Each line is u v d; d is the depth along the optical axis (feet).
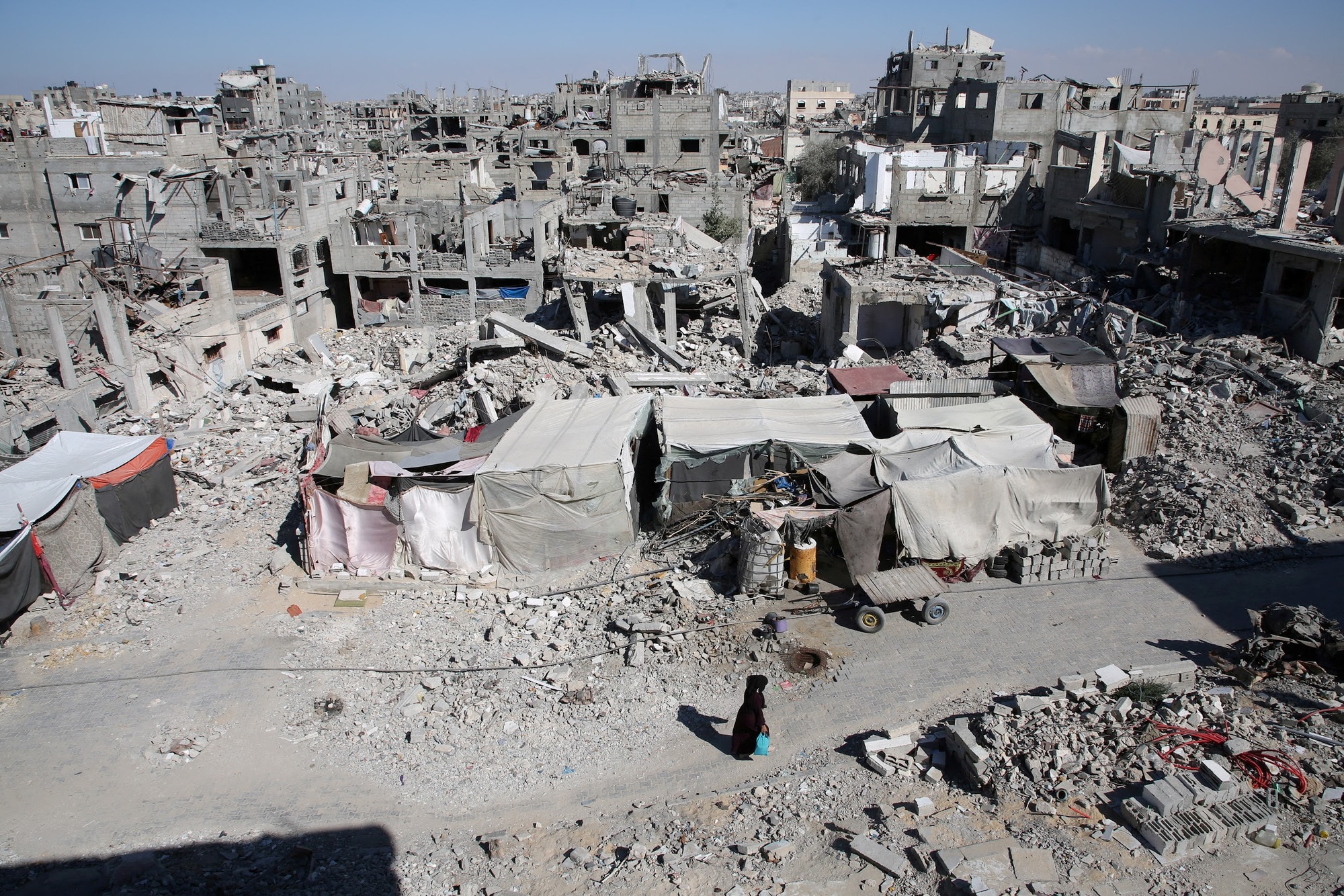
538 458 69.56
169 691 57.00
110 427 101.71
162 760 51.16
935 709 51.21
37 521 66.39
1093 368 81.25
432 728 52.75
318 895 40.73
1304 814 40.47
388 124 417.49
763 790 45.98
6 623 63.77
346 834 45.34
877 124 262.26
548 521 68.54
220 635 63.00
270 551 74.43
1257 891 36.70
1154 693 48.37
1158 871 37.93
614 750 50.24
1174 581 63.21
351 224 154.30
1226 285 106.22
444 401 97.30
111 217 152.97
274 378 122.62
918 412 76.74
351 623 63.87
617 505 69.36
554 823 45.16
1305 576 62.39
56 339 96.43
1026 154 177.27
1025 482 64.85
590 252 138.41
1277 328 93.20
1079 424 82.23
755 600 62.39
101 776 50.08
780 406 80.94
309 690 56.85
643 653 57.62
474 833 44.96
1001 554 65.36
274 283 159.74
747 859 40.88
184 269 124.77
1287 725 46.37
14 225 159.02
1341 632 53.11
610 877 40.78
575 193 171.63
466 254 153.48
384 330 154.92
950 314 111.34
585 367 109.81
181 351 114.83
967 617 60.39
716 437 72.38
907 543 63.21
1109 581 63.98
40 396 96.32
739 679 55.21
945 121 220.02
